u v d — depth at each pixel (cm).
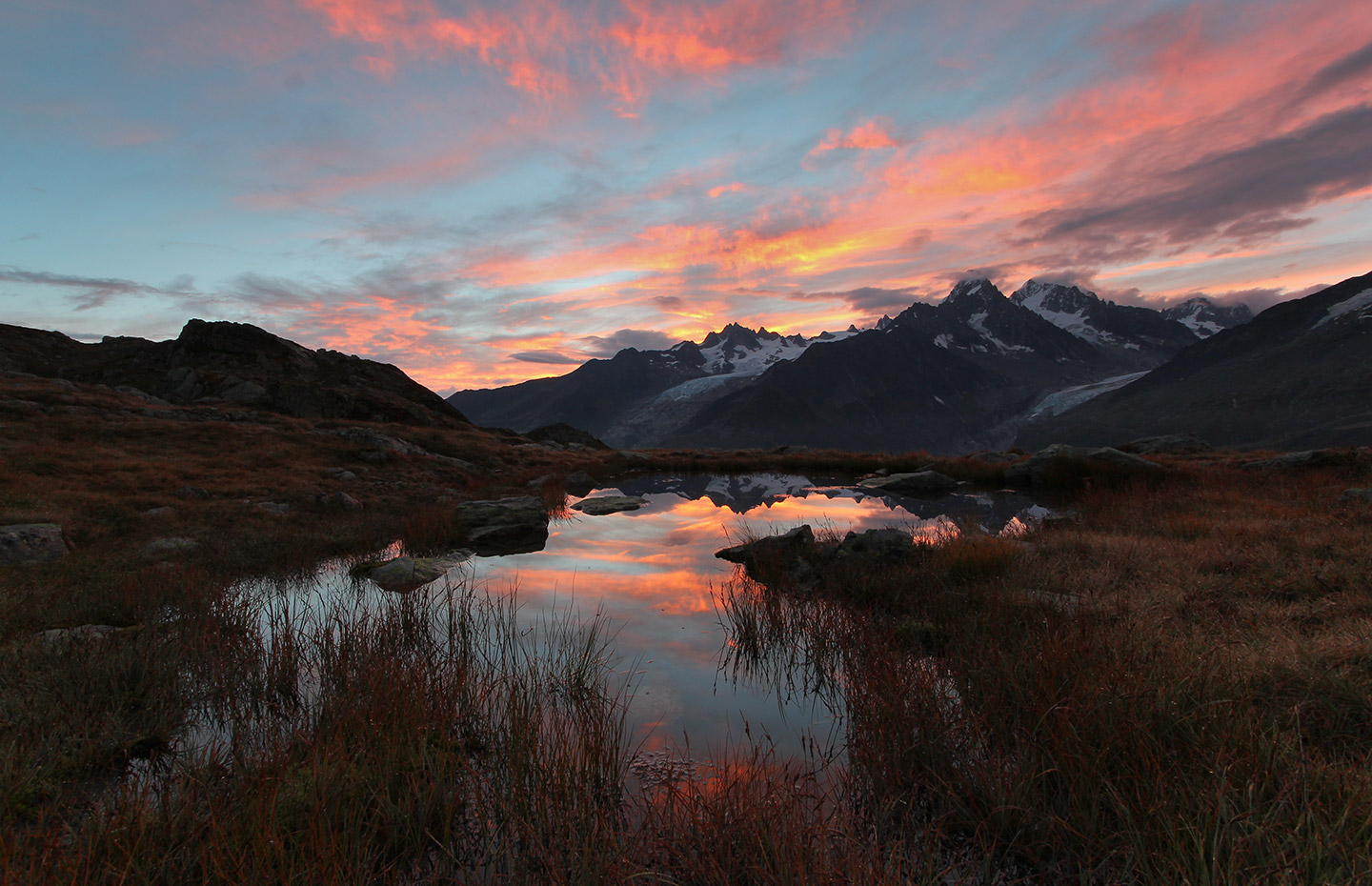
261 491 1977
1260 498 1581
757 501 2445
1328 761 425
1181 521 1286
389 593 1088
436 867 389
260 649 745
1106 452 2569
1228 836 335
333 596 1059
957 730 504
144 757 535
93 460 2022
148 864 349
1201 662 551
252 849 353
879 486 2783
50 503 1484
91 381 5184
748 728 561
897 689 560
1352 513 1193
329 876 346
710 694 670
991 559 1048
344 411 4866
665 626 901
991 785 428
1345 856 322
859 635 766
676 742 560
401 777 462
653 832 400
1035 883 363
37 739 514
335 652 725
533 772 471
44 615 845
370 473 2638
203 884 342
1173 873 331
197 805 416
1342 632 619
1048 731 459
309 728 545
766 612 895
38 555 1144
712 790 465
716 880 354
